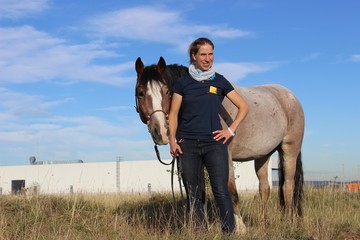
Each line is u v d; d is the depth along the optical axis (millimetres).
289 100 7984
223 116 6461
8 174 50688
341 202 9789
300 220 7078
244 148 7004
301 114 8125
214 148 5344
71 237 6023
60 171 49969
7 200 8008
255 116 7008
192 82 5359
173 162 5820
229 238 5215
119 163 48656
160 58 5844
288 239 6125
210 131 5340
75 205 7887
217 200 5387
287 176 7965
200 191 5504
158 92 5715
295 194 7973
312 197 10141
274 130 7402
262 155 7492
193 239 5184
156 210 8305
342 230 6812
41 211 7324
